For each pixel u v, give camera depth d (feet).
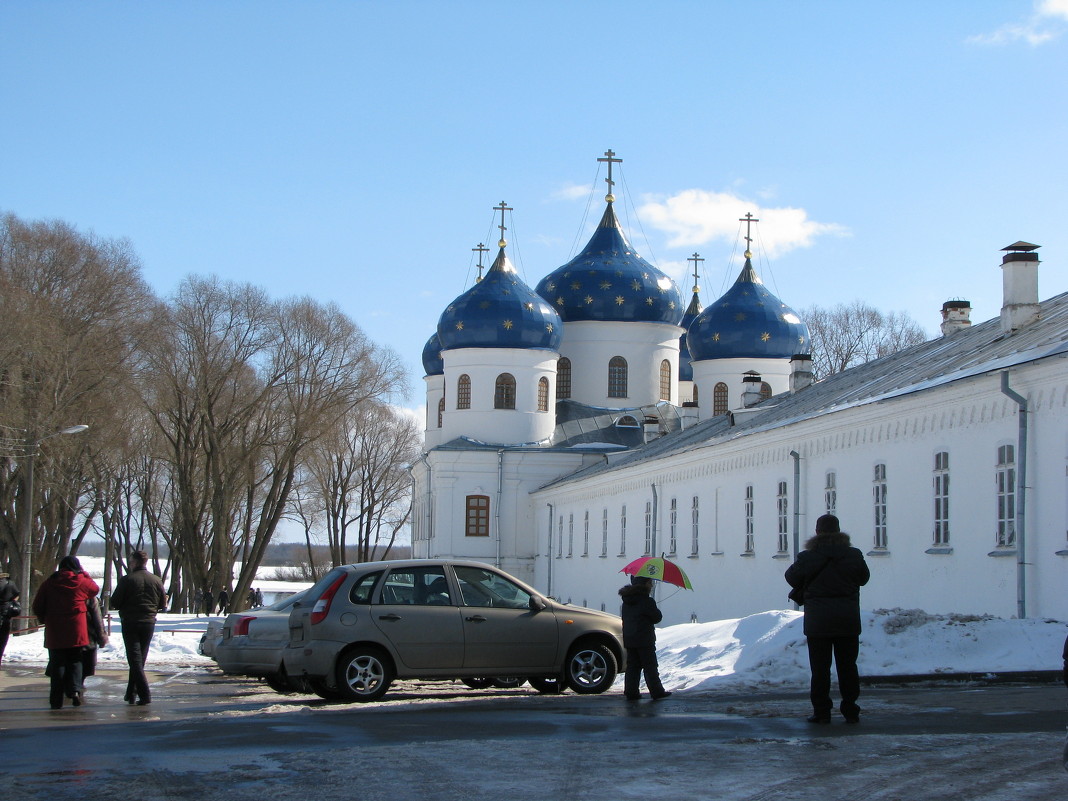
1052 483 70.90
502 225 231.71
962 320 115.03
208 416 199.21
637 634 53.88
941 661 58.03
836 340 266.36
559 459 224.12
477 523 222.89
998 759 33.09
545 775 31.35
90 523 229.45
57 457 180.04
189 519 200.13
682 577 67.72
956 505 82.07
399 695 62.28
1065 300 88.79
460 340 226.79
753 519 118.83
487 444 224.53
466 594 58.85
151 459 236.84
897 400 88.17
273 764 33.24
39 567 193.67
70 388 173.47
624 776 31.17
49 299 179.11
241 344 199.62
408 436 325.83
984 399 78.74
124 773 32.19
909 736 37.37
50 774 32.27
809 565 41.01
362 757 34.22
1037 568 72.28
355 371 204.54
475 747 35.91
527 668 58.70
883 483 93.30
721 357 225.56
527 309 224.74
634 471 158.30
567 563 197.98
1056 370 70.33
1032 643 59.36
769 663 58.80
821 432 103.30
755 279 229.66
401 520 353.51
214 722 45.32
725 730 39.75
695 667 63.26
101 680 82.64
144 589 60.75
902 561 89.56
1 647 75.25
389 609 57.21
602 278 235.40
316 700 60.29
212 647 93.66
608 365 235.81
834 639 40.88
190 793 29.40
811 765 32.53
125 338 186.80
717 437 130.72
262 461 229.25
